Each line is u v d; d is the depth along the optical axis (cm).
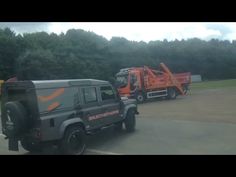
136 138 1234
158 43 9838
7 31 7038
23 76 5475
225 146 1052
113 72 7538
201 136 1223
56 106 995
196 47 9794
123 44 9006
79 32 7800
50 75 5634
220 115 1781
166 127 1453
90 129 1104
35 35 7188
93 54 7525
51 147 1109
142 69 2989
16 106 945
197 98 3081
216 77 9769
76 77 6309
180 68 9362
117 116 1267
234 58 9944
